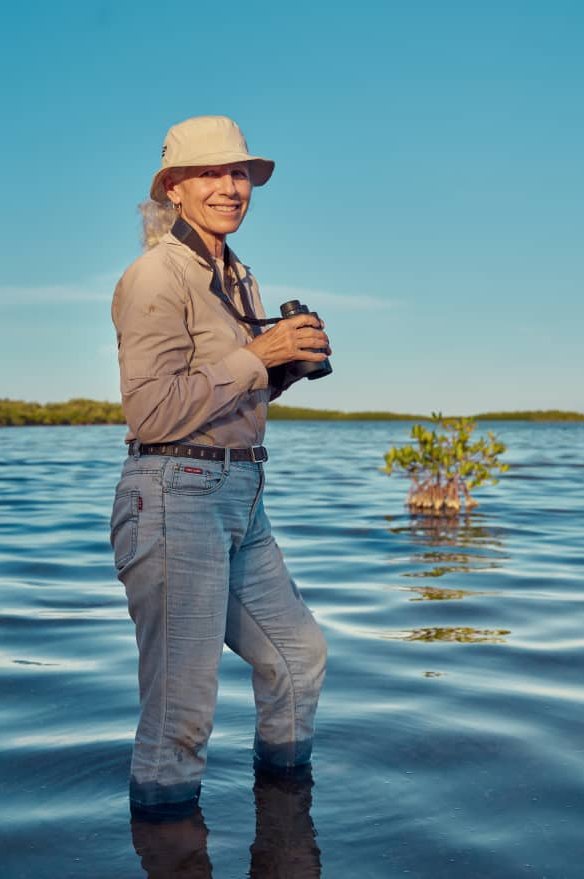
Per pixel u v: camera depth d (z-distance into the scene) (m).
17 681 4.41
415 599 6.55
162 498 2.68
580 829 2.74
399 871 2.47
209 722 2.86
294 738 3.18
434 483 13.40
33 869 2.48
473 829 2.74
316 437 58.31
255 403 2.83
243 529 2.89
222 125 2.87
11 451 32.50
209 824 2.76
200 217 2.87
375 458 28.56
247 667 4.75
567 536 10.13
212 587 2.75
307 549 9.05
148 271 2.70
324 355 2.80
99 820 2.78
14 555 8.60
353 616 5.99
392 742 3.50
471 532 10.43
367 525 10.99
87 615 5.99
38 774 3.17
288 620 3.09
